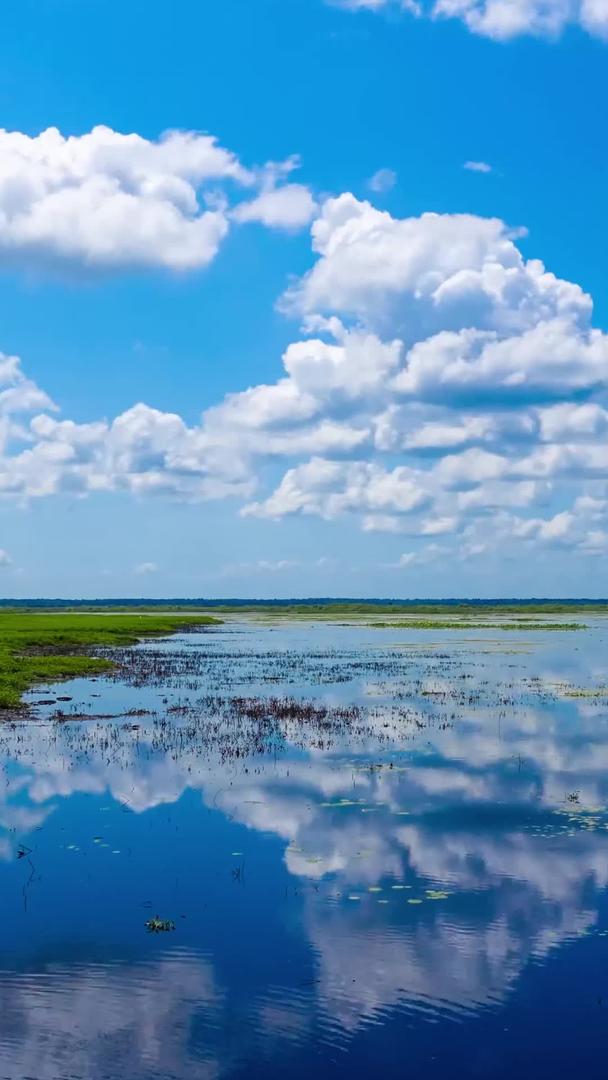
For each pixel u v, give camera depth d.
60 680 46.25
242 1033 10.50
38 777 22.94
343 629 114.38
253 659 60.00
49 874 15.84
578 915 13.89
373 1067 9.81
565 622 136.88
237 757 25.34
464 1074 9.69
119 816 19.42
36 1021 10.79
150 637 92.25
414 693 39.91
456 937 13.08
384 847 17.23
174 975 11.95
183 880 15.49
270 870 15.97
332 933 13.23
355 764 24.45
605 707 35.31
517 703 36.47
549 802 20.53
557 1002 11.20
